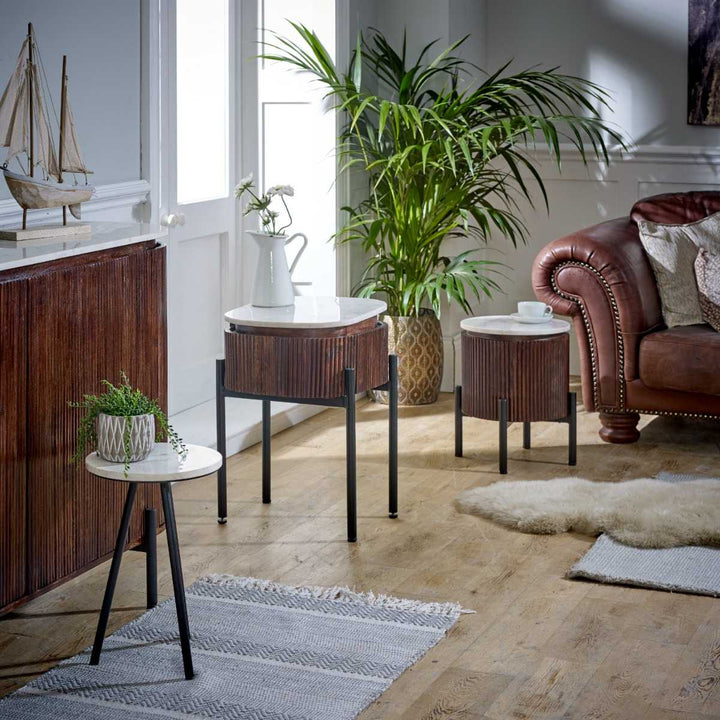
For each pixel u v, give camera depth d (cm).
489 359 411
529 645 268
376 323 355
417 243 505
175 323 464
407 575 313
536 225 575
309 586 305
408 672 255
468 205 502
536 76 496
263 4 506
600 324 439
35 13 349
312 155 507
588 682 249
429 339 514
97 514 280
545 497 367
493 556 328
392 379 357
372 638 271
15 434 250
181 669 255
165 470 245
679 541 331
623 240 449
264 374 339
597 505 357
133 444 250
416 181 504
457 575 313
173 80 435
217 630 276
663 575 308
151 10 407
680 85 540
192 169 475
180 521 359
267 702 240
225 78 492
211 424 447
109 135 391
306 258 518
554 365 409
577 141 561
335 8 496
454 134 485
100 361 277
